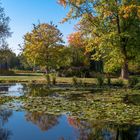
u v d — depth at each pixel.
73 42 50.12
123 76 34.53
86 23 35.09
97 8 33.56
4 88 28.47
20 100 18.98
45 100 18.91
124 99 19.44
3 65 73.75
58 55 51.41
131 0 32.44
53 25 51.78
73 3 34.16
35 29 52.00
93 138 9.79
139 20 32.72
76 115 13.62
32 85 31.84
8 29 52.91
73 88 27.78
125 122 12.12
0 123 12.06
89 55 49.44
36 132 10.66
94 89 26.72
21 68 95.88
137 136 10.02
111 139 9.68
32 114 13.98
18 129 10.98
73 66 49.41
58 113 14.12
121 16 32.19
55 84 32.44
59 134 10.32
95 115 13.55
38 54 51.19
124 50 33.28
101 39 32.84
